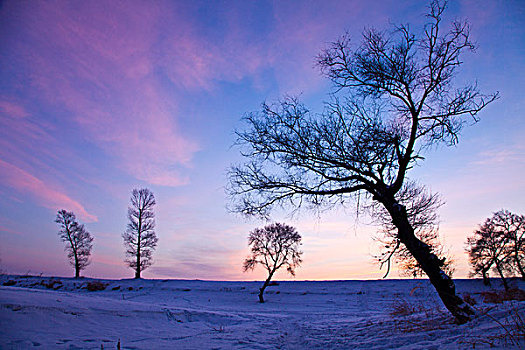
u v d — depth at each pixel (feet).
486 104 30.76
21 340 23.67
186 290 138.72
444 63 32.09
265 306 99.45
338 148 34.27
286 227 128.47
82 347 24.43
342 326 38.81
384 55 34.14
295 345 28.04
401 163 32.63
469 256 136.67
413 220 41.60
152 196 172.45
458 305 26.37
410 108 32.65
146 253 165.89
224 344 28.86
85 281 144.25
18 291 37.63
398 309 42.78
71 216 169.58
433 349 18.16
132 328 34.99
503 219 131.44
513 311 22.50
